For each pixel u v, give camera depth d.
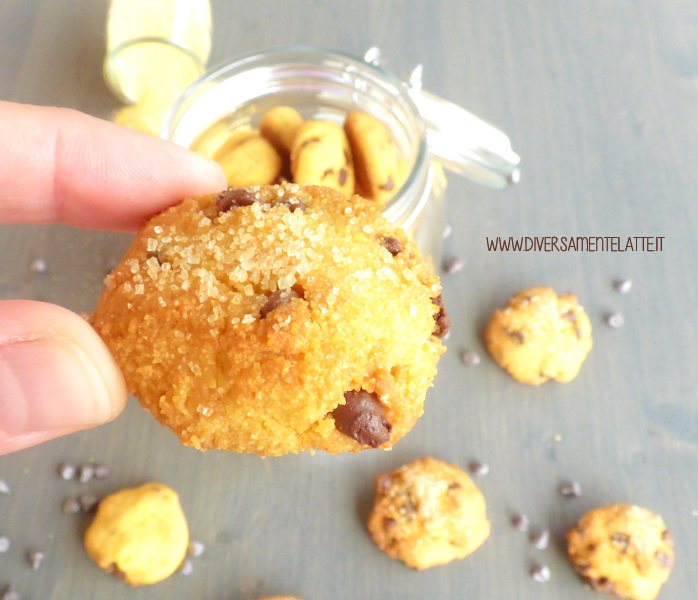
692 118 0.46
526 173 0.44
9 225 0.42
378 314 0.29
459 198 0.44
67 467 0.39
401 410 0.29
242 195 0.30
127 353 0.29
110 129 0.34
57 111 0.34
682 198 0.44
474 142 0.45
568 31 0.47
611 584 0.38
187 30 0.43
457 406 0.41
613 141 0.45
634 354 0.42
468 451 0.40
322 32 0.47
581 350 0.41
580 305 0.42
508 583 0.39
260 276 0.29
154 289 0.29
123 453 0.40
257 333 0.28
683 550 0.39
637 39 0.47
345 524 0.39
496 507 0.40
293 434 0.28
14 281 0.41
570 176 0.44
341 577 0.39
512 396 0.41
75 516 0.39
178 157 0.34
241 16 0.46
